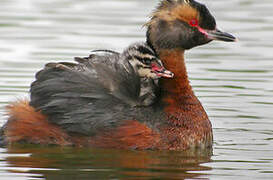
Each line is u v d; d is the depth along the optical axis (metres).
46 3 30.64
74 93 15.49
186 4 16.52
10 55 23.19
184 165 14.37
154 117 15.60
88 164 14.30
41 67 21.89
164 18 16.48
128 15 28.41
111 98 15.56
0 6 29.78
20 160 14.53
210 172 13.89
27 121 15.77
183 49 16.59
